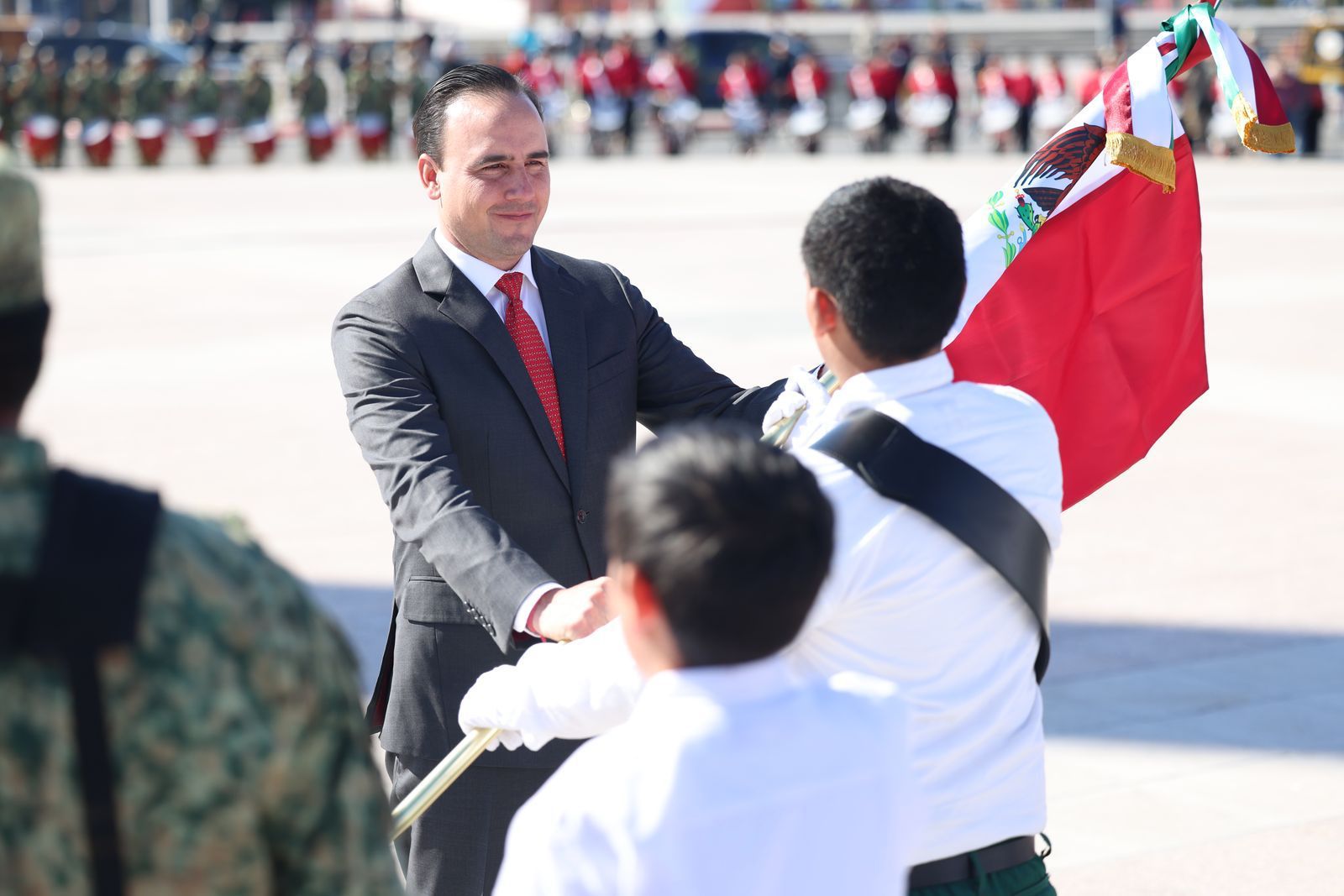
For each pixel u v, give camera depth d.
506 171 4.14
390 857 2.07
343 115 51.78
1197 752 6.75
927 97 42.25
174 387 14.55
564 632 3.34
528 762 4.08
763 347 15.91
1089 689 7.50
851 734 2.27
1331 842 5.89
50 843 1.86
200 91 44.84
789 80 44.78
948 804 2.88
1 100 41.34
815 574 2.23
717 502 2.18
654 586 2.21
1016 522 2.89
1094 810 6.18
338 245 24.80
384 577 9.22
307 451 12.16
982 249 3.95
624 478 2.28
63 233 26.36
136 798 1.86
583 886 2.18
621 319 4.45
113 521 1.87
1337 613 8.51
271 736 1.91
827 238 2.92
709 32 51.59
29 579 1.82
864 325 2.90
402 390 4.05
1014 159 40.66
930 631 2.84
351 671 2.07
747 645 2.23
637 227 26.47
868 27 54.78
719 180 35.69
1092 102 4.04
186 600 1.88
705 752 2.19
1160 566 9.34
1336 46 38.75
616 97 43.19
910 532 2.82
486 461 4.15
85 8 71.44
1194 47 4.06
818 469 2.85
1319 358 15.39
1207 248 23.14
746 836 2.19
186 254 23.94
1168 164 3.92
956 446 2.88
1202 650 8.00
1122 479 11.28
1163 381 4.12
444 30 62.41
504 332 4.19
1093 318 4.05
